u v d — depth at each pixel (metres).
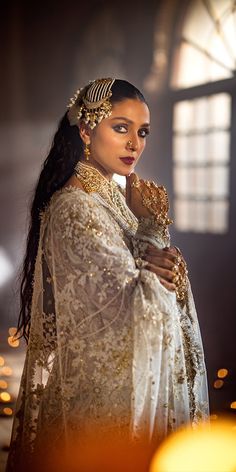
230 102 8.33
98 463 2.55
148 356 2.50
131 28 9.85
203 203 8.92
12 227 11.65
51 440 2.65
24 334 2.94
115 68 10.16
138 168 9.71
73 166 2.77
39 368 2.74
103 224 2.62
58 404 2.64
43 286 2.73
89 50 10.60
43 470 2.65
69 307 2.58
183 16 9.14
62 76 11.15
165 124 9.49
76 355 2.58
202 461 2.31
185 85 9.18
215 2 8.53
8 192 11.79
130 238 2.74
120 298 2.53
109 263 2.53
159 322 2.51
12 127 11.66
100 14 10.38
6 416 5.57
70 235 2.58
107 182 2.80
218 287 8.38
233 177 8.32
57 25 11.09
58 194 2.70
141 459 2.52
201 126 8.88
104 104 2.67
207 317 8.39
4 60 11.54
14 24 11.43
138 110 2.69
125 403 2.55
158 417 2.59
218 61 8.56
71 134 2.79
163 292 2.54
